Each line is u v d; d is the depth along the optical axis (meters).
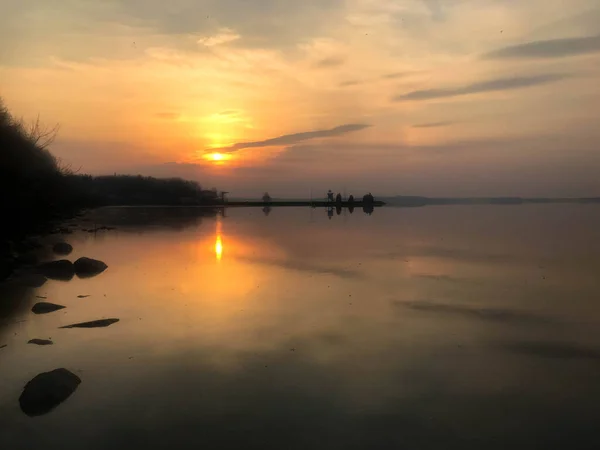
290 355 8.66
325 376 7.73
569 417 6.45
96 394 7.06
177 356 8.58
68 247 21.92
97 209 66.81
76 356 8.55
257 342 9.37
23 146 27.38
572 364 8.31
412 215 56.06
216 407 6.67
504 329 10.27
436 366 8.18
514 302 12.63
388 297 13.15
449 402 6.86
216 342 9.34
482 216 53.75
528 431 6.09
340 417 6.41
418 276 16.22
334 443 5.78
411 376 7.76
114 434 5.97
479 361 8.41
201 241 26.67
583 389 7.31
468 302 12.59
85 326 10.31
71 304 12.20
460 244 25.41
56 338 9.55
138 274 16.41
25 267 17.05
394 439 5.88
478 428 6.15
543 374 7.86
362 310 11.77
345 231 33.47
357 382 7.51
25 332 9.89
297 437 5.92
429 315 11.35
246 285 14.67
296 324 10.57
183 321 10.76
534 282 15.21
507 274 16.59
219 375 7.75
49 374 7.29
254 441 5.82
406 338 9.66
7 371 7.88
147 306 12.05
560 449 5.68
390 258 20.20
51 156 39.47
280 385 7.39
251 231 33.25
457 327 10.41
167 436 5.93
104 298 12.87
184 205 87.88
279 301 12.65
